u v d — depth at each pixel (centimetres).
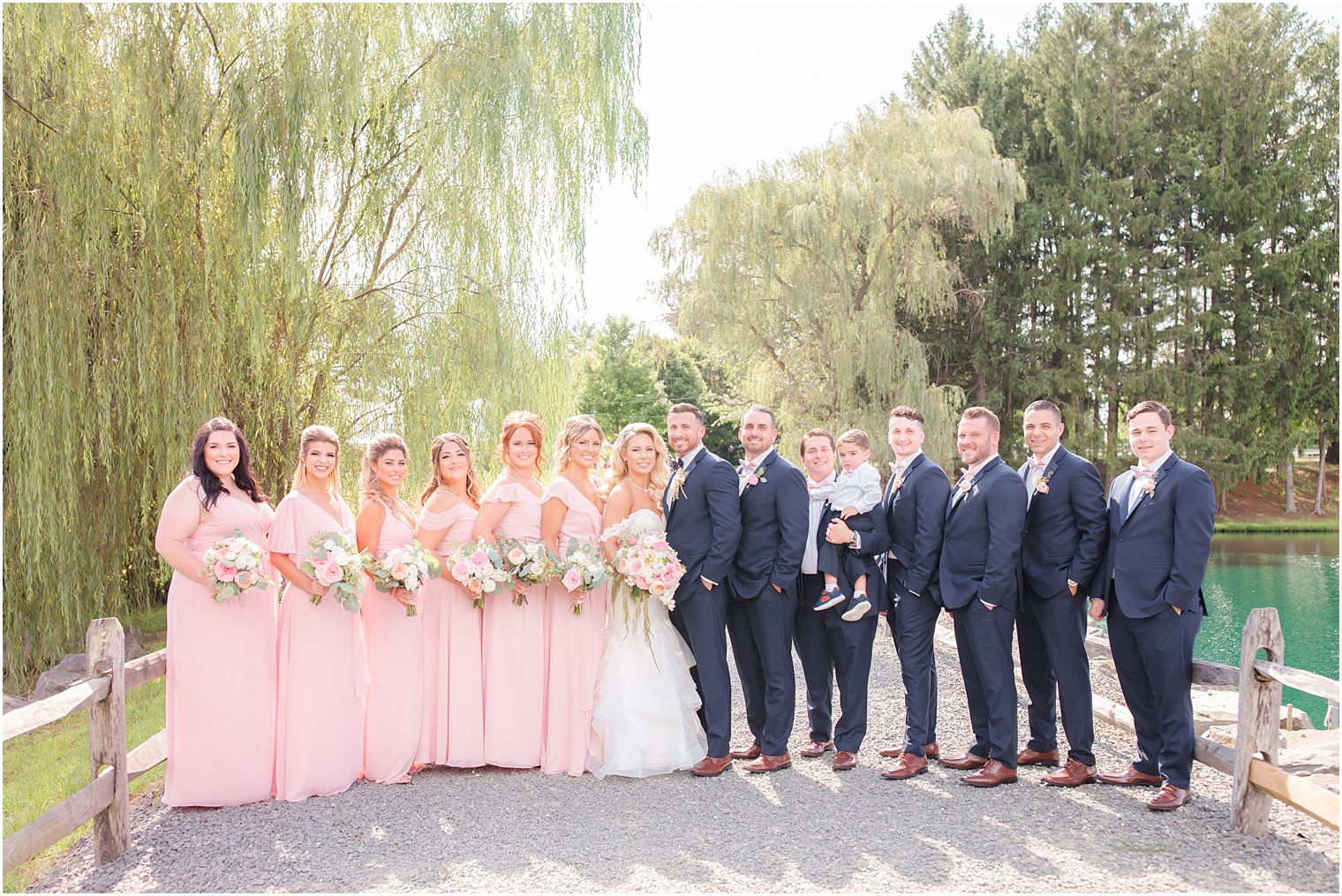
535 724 512
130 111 834
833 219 2198
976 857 379
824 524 515
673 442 520
